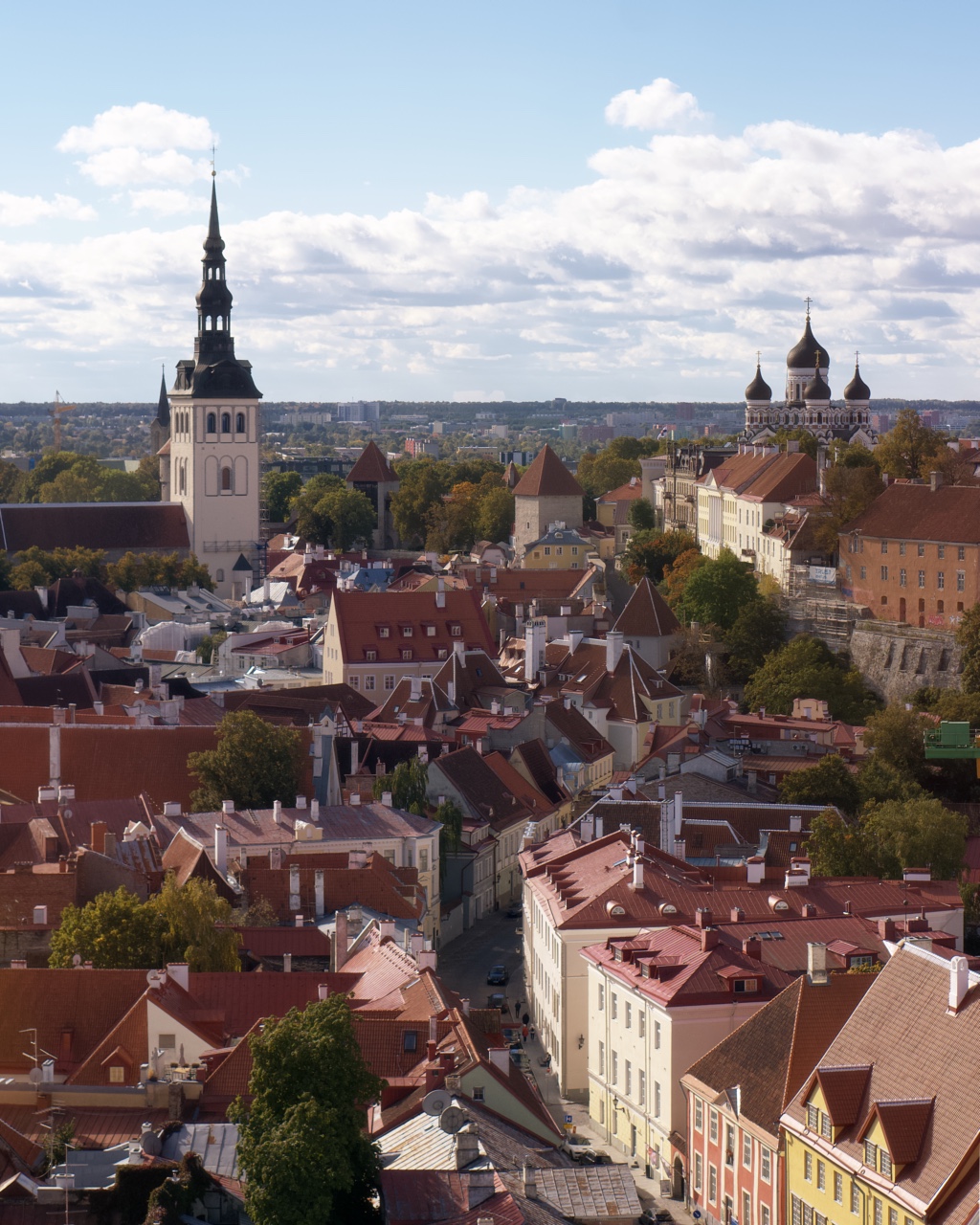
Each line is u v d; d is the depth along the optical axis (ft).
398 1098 386.93
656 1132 449.48
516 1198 325.21
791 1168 364.17
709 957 456.45
